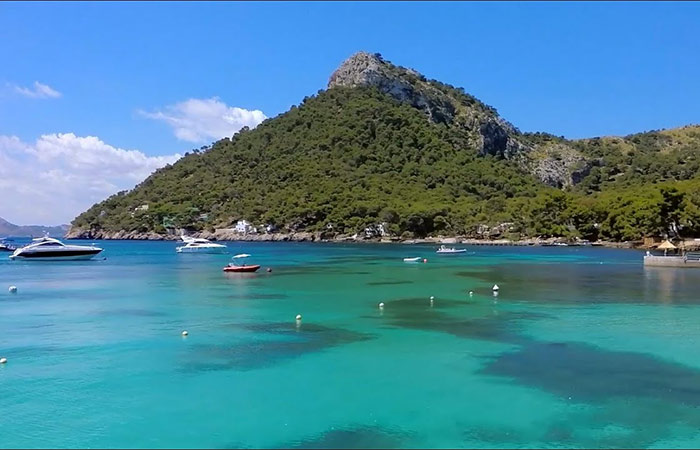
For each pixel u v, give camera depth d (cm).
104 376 2800
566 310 4659
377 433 2102
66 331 3862
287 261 10925
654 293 5712
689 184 17012
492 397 2472
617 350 3278
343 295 5644
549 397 2475
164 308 4841
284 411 2316
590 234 17712
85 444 2020
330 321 4200
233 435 2086
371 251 14900
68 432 2119
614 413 2286
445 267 9300
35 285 6681
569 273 8019
